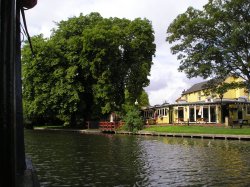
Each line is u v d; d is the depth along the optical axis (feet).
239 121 185.47
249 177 56.18
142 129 175.63
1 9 15.64
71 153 88.74
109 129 184.24
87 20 226.38
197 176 57.31
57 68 216.54
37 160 75.77
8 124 15.61
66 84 209.67
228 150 93.81
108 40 203.31
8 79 15.66
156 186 50.08
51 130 214.48
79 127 228.63
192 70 160.56
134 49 213.05
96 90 208.54
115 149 98.58
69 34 225.56
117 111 206.28
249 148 98.63
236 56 154.61
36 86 220.02
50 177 56.85
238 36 145.38
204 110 210.79
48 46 216.54
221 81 162.09
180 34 163.02
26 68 222.89
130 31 213.05
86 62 206.69
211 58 155.94
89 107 226.38
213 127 166.50
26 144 114.73
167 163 71.31
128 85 211.61
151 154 86.22
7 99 15.61
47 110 223.71
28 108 226.38
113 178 55.98
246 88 157.58
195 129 157.38
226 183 51.93
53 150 96.22
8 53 15.70
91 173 60.08
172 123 219.61
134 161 74.28
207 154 85.40
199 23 156.87
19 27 29.19
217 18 155.43
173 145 109.70
